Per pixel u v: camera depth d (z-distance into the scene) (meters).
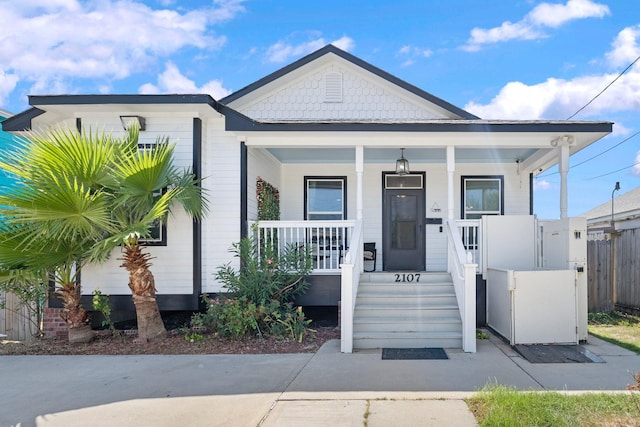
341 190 12.14
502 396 4.73
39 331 8.98
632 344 7.34
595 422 4.13
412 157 11.28
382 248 11.93
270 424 4.38
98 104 8.45
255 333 8.18
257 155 10.11
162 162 7.60
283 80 11.98
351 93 12.04
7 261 7.30
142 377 5.98
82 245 7.79
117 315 9.69
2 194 6.88
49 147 7.18
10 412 4.83
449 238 8.95
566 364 6.28
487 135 9.18
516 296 7.39
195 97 8.42
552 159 10.45
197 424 4.43
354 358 6.73
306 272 8.60
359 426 4.29
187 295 8.83
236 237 9.21
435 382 5.53
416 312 7.91
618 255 10.69
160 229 8.86
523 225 8.77
